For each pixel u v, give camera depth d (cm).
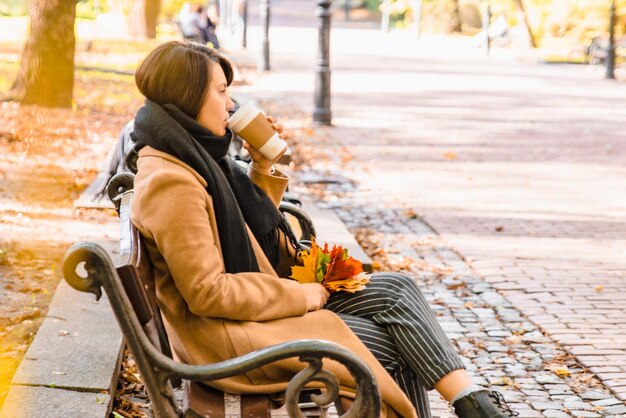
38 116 1505
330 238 850
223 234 355
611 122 2038
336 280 379
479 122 1980
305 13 7306
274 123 404
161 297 349
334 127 1823
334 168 1381
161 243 333
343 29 6147
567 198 1210
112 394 496
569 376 593
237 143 962
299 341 301
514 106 2302
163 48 361
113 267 297
